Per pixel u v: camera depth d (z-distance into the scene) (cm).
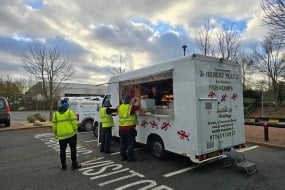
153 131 678
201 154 542
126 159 688
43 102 3697
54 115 608
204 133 552
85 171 596
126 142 688
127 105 681
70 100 1348
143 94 755
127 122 674
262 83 3162
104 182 519
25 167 645
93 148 864
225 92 611
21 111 3559
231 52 1852
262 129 1167
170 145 617
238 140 635
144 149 814
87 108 1325
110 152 786
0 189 495
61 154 612
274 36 966
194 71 548
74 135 618
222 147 590
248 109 2533
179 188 478
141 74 720
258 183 497
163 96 686
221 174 556
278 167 600
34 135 1220
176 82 593
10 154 802
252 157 696
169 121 618
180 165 627
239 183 498
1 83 3925
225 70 614
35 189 490
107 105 791
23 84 4441
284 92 2858
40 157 755
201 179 526
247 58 3048
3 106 1431
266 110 2627
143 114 704
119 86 841
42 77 1766
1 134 1258
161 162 656
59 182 525
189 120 556
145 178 537
